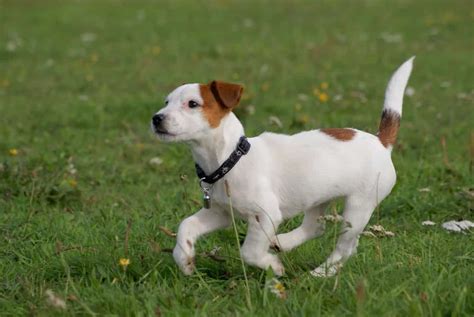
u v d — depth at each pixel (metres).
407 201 10.11
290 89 18.52
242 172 7.52
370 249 8.30
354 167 7.84
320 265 7.95
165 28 29.00
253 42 25.55
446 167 11.52
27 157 12.66
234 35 27.16
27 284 7.50
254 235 7.56
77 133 14.66
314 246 8.62
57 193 10.70
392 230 9.23
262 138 7.88
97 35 27.50
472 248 8.33
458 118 15.34
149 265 7.87
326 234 8.78
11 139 14.11
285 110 16.05
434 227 9.20
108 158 12.92
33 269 8.09
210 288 7.23
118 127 15.30
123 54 23.92
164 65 22.12
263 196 7.51
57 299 6.61
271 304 6.58
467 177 11.16
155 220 9.50
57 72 21.25
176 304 6.65
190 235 7.63
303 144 7.82
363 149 7.96
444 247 8.37
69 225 9.45
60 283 7.65
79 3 35.91
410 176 11.38
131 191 11.28
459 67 20.98
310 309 6.41
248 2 37.00
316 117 15.36
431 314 6.22
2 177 11.28
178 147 13.22
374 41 25.45
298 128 14.30
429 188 10.70
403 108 16.19
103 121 15.62
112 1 36.78
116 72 21.27
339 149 7.85
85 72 21.22
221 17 31.88
